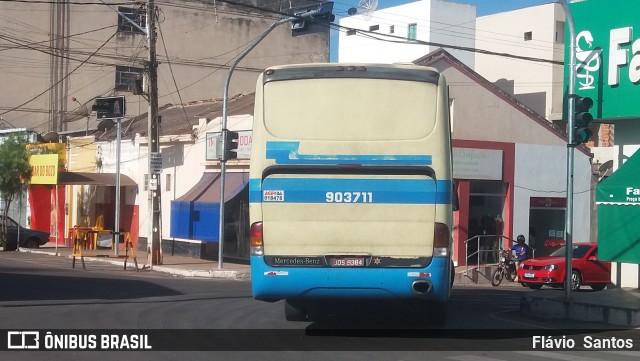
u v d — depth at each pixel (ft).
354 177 36.70
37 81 151.02
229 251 100.17
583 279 78.84
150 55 86.94
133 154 119.14
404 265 36.45
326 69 37.35
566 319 49.01
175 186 112.57
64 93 153.07
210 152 99.81
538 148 106.01
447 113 37.32
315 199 36.70
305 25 74.95
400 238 36.52
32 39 150.61
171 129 118.21
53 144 132.67
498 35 170.30
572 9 58.44
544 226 107.24
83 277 72.18
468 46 169.99
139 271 84.74
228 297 57.88
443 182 36.60
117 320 44.16
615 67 55.62
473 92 101.76
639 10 54.34
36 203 136.98
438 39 167.22
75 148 134.10
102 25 156.04
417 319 44.37
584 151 109.70
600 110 56.44
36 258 99.76
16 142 120.37
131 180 118.01
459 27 169.37
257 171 37.04
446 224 36.58
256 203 36.96
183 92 161.79
